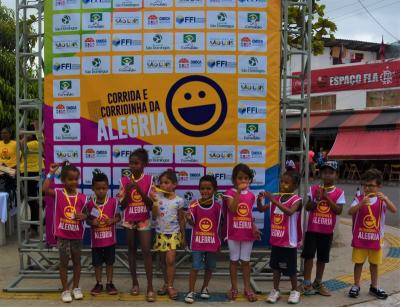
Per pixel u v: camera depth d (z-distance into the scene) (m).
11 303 5.18
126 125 6.08
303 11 6.38
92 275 6.22
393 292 5.66
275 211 5.31
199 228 5.34
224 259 6.83
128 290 5.66
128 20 6.00
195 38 5.98
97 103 6.09
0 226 8.09
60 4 6.08
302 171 6.32
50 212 6.16
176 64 6.00
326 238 5.51
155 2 5.98
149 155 6.09
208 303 5.24
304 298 5.43
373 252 5.47
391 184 21.19
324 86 27.03
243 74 6.02
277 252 5.28
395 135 22.41
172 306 5.13
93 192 5.95
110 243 5.43
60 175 5.91
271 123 6.07
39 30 6.15
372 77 25.02
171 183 5.42
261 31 6.02
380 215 5.44
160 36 5.99
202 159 6.08
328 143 27.41
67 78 6.11
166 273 5.52
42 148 6.64
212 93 6.02
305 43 6.46
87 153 6.13
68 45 6.08
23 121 6.44
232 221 5.35
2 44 15.32
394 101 24.27
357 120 24.20
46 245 6.26
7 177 8.90
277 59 6.05
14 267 6.70
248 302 5.28
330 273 6.52
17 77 6.11
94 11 6.03
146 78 6.03
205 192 5.33
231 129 6.06
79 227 5.28
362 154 22.61
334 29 11.97
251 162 6.08
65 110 6.13
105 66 6.05
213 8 5.97
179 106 6.04
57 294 5.48
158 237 5.42
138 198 5.47
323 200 5.50
